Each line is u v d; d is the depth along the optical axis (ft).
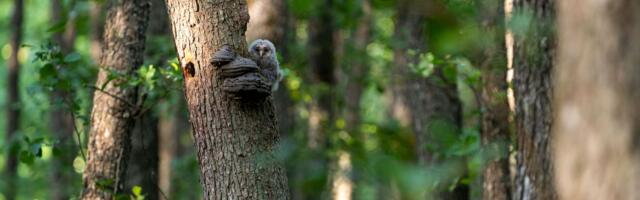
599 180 14.51
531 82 35.14
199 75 28.43
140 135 46.14
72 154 54.13
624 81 14.29
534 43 33.63
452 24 13.61
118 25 39.17
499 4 19.17
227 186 28.19
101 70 39.37
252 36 54.44
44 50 39.96
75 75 42.88
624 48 14.30
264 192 28.19
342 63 81.10
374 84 77.56
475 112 43.50
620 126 14.32
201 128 28.53
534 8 31.37
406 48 57.98
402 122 76.54
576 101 14.88
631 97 14.25
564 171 15.12
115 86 38.01
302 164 53.98
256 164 28.07
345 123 73.72
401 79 70.08
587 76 14.69
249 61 28.14
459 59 42.98
